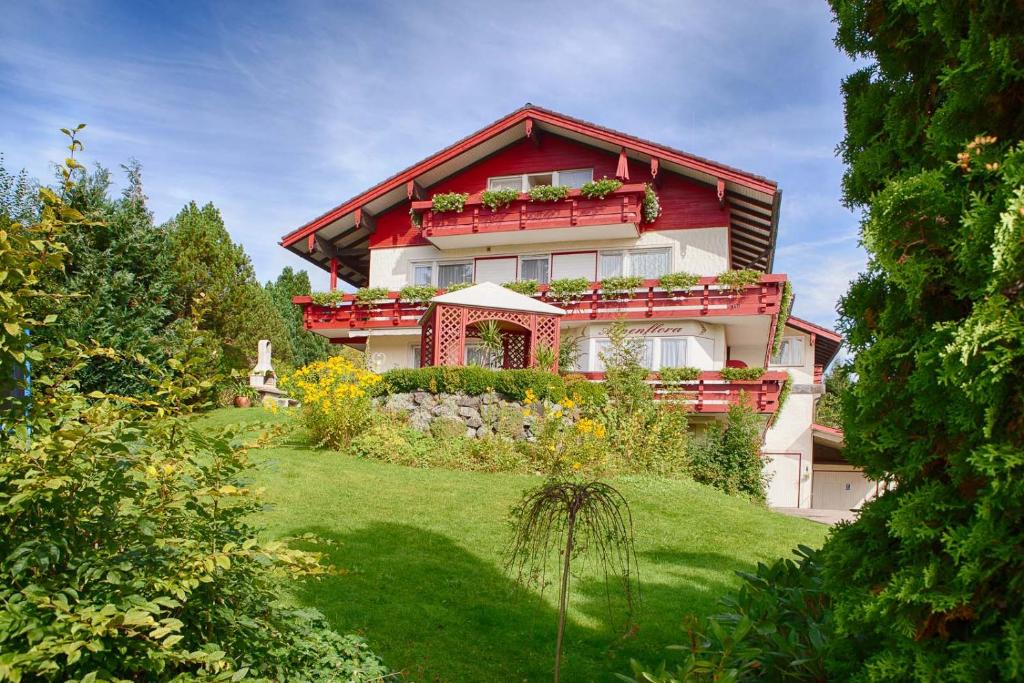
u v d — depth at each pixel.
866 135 3.28
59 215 3.37
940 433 2.56
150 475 3.04
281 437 3.68
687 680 2.62
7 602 2.48
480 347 18.22
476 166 22.42
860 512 2.87
